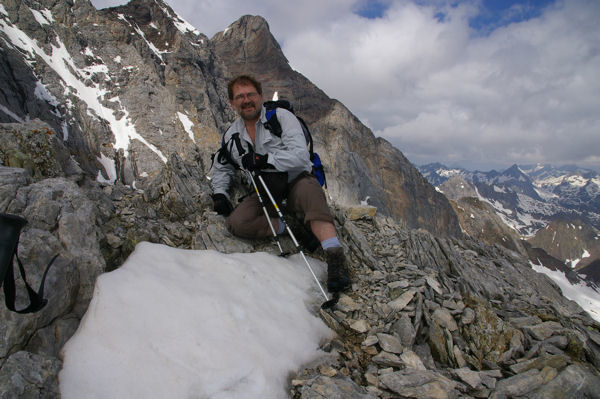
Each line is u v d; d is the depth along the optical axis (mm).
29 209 3131
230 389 2547
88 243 3307
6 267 1854
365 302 4105
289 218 5094
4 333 2352
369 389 2842
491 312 4027
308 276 4340
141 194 5633
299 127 4203
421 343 3621
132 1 121250
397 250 5871
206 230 4758
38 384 2215
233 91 4035
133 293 3027
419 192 144250
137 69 103438
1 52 78375
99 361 2502
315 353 3184
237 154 4434
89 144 84438
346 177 126312
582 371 3004
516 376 3090
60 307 2773
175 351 2674
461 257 6234
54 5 104688
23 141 4309
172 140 94875
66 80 92625
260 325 3176
